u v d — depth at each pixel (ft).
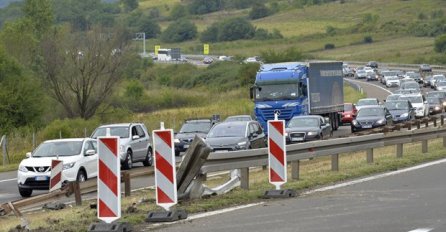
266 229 99.60
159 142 112.98
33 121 422.82
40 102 427.74
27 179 187.01
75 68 465.88
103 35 477.36
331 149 165.27
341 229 98.27
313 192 136.46
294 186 142.51
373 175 161.89
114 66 474.90
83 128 378.32
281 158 134.00
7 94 412.98
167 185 112.57
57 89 471.62
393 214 109.19
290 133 269.64
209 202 123.95
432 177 154.92
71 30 524.93
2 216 126.31
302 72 339.77
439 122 369.09
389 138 189.06
